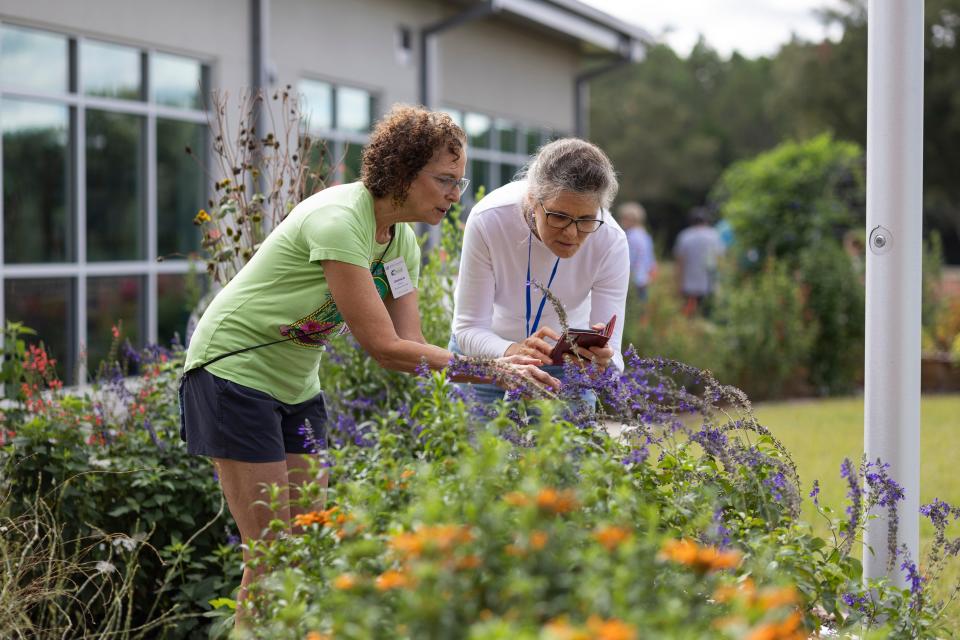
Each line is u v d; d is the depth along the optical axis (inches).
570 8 499.5
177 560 128.4
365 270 109.5
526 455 88.3
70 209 292.7
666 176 1934.1
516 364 111.8
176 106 325.1
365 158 112.1
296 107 180.2
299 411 120.1
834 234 436.5
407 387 171.3
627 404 106.8
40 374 160.1
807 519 177.0
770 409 341.4
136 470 140.9
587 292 135.3
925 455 241.6
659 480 102.3
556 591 71.7
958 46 1427.2
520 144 549.0
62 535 136.6
